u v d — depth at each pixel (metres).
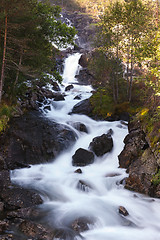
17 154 13.23
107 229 7.89
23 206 8.88
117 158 13.99
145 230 7.96
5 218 8.06
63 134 15.30
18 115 16.31
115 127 17.20
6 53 15.30
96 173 12.40
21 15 13.70
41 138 14.48
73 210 8.91
